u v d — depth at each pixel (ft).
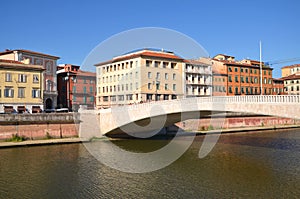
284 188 69.72
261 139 155.53
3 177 77.82
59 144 127.03
